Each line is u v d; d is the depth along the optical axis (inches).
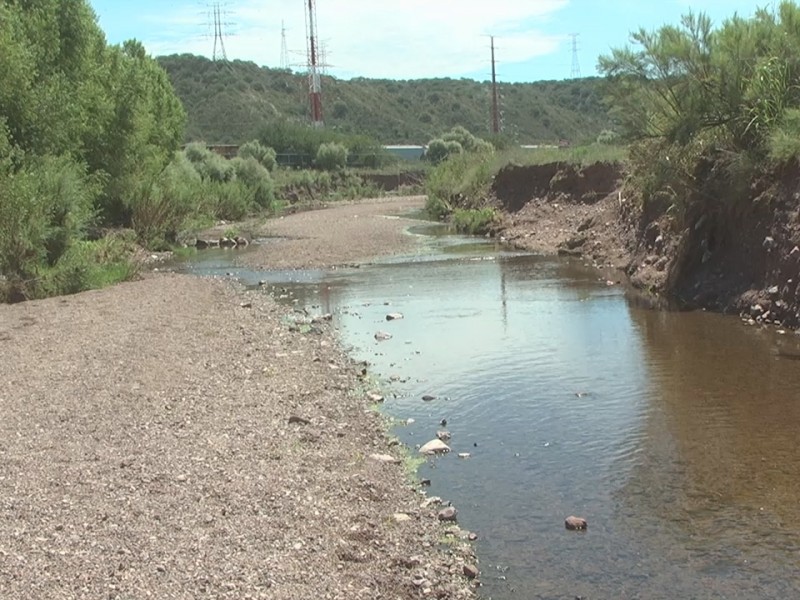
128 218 1104.8
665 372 371.2
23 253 661.9
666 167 553.9
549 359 406.9
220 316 541.0
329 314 551.8
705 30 548.7
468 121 4638.3
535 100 4768.7
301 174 2645.2
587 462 269.4
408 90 5098.4
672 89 555.2
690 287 536.7
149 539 201.6
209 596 175.5
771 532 214.7
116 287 698.2
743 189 499.8
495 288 636.7
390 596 184.4
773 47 531.5
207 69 4557.1
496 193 1262.3
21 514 215.2
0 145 733.9
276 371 390.0
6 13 849.5
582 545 212.4
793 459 262.8
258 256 937.5
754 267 487.2
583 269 714.8
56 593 172.7
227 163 1975.9
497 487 251.6
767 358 383.9
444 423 315.6
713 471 256.5
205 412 319.0
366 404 342.0
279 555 197.9
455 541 216.1
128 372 380.2
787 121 487.2
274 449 277.4
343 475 256.7
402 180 2994.6
